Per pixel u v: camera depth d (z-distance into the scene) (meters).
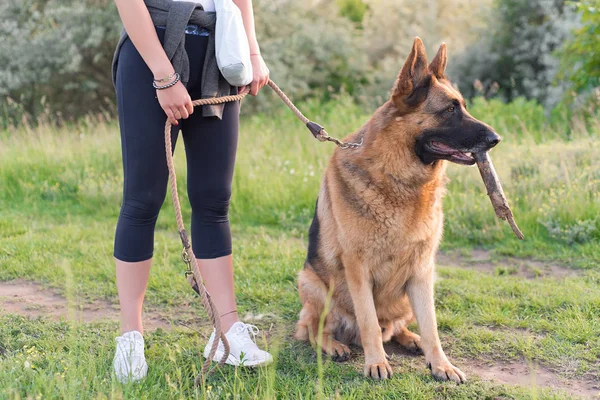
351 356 3.45
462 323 3.87
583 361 3.28
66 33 13.71
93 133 10.96
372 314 3.27
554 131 9.64
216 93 2.98
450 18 17.05
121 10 2.74
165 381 2.92
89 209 7.19
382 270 3.34
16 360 3.06
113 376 2.67
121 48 2.96
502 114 10.95
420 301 3.31
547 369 3.24
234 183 7.26
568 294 4.21
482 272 5.03
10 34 14.19
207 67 2.96
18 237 5.72
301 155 8.31
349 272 3.32
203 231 3.21
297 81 15.27
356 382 3.05
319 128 3.36
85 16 13.90
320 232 3.53
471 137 3.19
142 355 2.99
